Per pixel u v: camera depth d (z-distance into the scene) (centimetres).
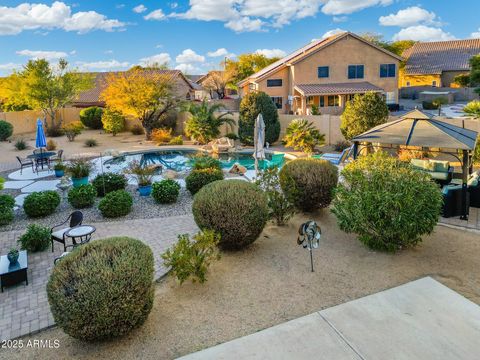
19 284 738
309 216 1065
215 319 594
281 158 2020
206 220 795
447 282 686
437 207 777
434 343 518
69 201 1255
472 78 3706
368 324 564
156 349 526
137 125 3191
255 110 2422
